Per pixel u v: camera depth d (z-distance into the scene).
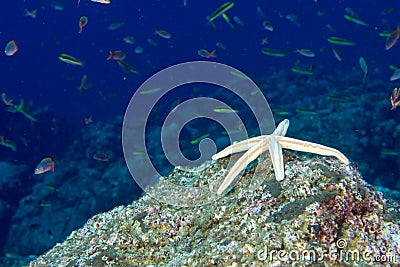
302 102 13.74
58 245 3.39
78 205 10.26
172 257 2.72
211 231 2.68
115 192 10.19
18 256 9.06
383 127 9.91
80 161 13.12
